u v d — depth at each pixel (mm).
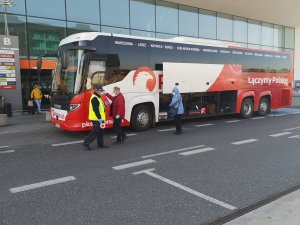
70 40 10773
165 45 12547
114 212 4688
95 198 5227
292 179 6152
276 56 17688
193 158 7816
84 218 4496
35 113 18094
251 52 16188
